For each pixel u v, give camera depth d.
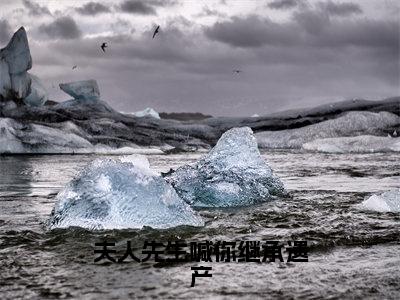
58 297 5.17
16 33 54.25
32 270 6.16
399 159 36.44
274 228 8.93
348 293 5.27
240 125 89.44
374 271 6.12
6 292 5.32
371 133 64.31
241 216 10.33
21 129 42.78
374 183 17.77
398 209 10.91
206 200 12.10
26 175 21.27
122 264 6.48
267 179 13.76
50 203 12.29
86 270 6.18
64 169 25.11
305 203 12.31
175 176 13.10
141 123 71.88
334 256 6.91
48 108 59.03
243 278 5.87
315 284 5.61
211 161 13.76
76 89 70.06
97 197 8.82
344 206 11.68
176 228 8.71
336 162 32.75
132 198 8.77
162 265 6.44
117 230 8.39
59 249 7.25
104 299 5.12
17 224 9.27
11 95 54.12
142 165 10.18
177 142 61.03
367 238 7.97
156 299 5.13
